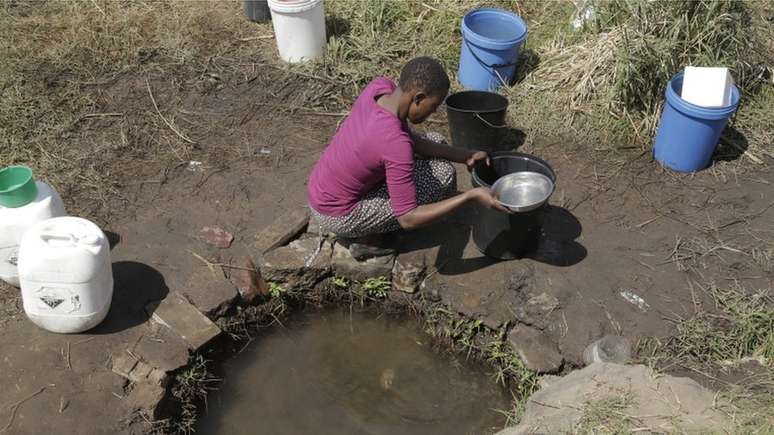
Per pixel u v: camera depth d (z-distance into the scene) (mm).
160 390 3014
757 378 2977
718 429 2613
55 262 2930
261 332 3541
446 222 3756
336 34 5188
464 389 3285
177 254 3631
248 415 3158
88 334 3211
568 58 4805
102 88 4715
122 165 4176
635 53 4230
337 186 3215
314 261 3592
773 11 5242
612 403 2746
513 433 2748
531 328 3289
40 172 4070
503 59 4551
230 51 5082
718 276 3484
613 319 3271
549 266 3529
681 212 3881
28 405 2914
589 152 4293
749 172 4148
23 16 5285
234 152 4301
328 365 3400
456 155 3480
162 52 5035
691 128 3902
